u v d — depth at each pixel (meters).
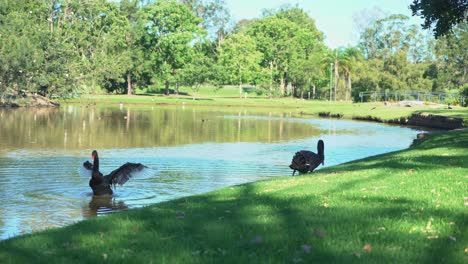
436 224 8.10
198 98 109.12
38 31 71.69
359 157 27.80
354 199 10.12
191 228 8.32
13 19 68.12
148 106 81.94
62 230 8.44
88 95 94.25
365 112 66.25
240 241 7.48
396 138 39.47
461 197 9.99
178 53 110.88
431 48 115.50
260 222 8.52
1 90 66.94
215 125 48.44
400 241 7.33
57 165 22.53
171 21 111.56
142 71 110.81
